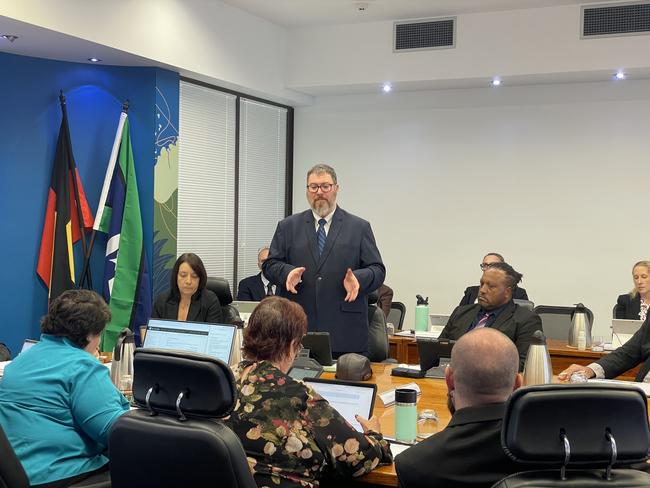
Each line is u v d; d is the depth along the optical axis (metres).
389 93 7.14
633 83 6.38
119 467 1.74
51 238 5.17
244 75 6.27
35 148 5.14
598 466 1.38
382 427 2.53
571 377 3.35
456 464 1.65
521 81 6.46
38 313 5.19
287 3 6.00
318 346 3.50
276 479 1.99
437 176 7.01
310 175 3.73
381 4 6.00
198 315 4.21
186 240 6.08
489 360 1.67
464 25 6.25
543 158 6.67
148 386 1.72
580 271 6.59
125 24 4.96
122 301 5.31
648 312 3.50
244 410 2.04
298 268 3.60
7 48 4.88
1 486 2.05
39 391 2.39
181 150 5.95
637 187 6.41
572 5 5.94
